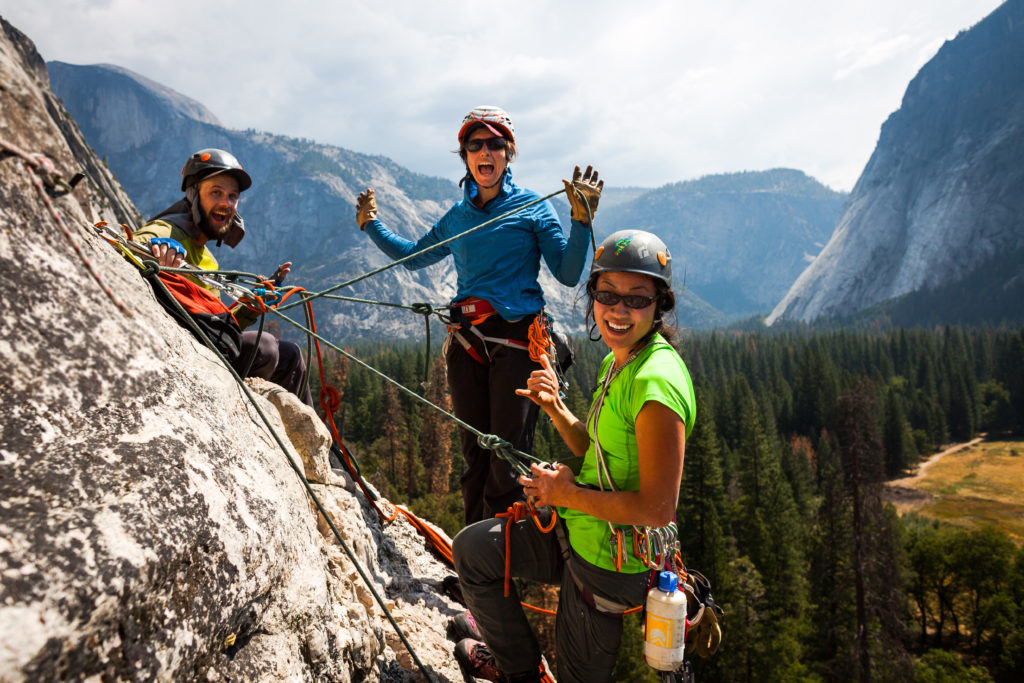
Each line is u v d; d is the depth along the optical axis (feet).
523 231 11.94
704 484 140.15
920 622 143.23
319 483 12.40
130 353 6.02
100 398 5.37
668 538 7.49
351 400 266.98
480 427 12.44
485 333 11.78
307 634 6.88
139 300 6.98
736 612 108.88
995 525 212.23
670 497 6.55
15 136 5.74
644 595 7.46
